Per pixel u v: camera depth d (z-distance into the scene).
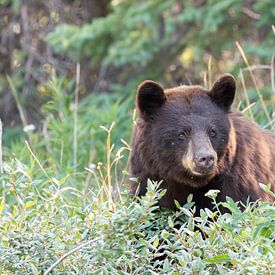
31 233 9.09
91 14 26.11
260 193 10.54
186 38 22.58
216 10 20.75
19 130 22.50
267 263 8.02
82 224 9.06
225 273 8.39
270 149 11.21
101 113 16.83
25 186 9.84
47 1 25.77
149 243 8.86
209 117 10.59
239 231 8.77
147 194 8.54
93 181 13.82
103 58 23.34
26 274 8.78
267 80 22.00
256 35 23.12
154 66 23.36
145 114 10.92
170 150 10.64
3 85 24.89
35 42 25.77
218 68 23.02
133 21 21.84
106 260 8.80
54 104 17.19
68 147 15.16
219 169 10.47
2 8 25.94
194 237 8.79
